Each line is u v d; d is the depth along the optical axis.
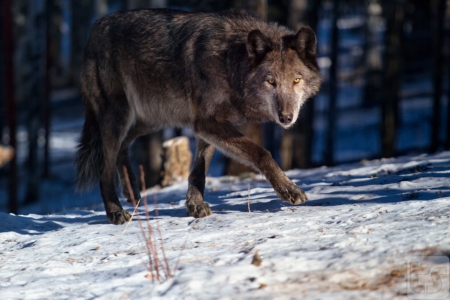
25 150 45.62
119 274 6.74
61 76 72.88
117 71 10.97
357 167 15.98
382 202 9.44
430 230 6.65
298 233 7.67
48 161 39.84
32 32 34.47
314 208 9.53
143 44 10.70
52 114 58.50
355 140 40.88
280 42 9.59
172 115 10.72
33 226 10.95
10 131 28.19
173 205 12.04
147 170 25.97
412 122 42.28
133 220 10.40
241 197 12.12
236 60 9.73
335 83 36.19
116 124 10.94
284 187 9.18
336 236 7.09
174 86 10.43
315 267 5.96
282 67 9.47
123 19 11.09
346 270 5.73
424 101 46.38
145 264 6.45
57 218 11.87
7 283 6.80
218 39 9.96
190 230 8.88
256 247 6.98
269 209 9.99
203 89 9.95
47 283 6.65
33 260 7.99
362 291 5.20
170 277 6.25
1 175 41.03
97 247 8.33
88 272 7.06
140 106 11.06
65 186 37.50
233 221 9.03
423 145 37.06
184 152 18.12
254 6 22.28
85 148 11.19
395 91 29.77
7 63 28.08
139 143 26.06
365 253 6.12
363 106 48.97
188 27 10.39
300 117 27.14
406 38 52.38
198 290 5.64
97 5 59.81
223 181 17.39
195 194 10.14
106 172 10.84
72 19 69.44
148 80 10.73
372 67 49.69
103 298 5.85
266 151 9.51
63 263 7.62
